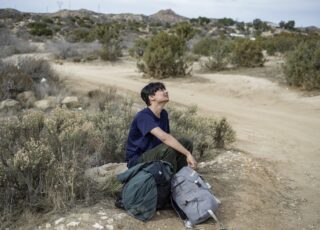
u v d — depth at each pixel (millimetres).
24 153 4230
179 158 4617
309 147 9188
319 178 6684
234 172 6230
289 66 18344
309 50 18203
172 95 17578
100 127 6359
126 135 5961
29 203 4070
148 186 4102
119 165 5188
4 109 10547
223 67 25391
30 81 12867
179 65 22562
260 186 5746
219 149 7738
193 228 4148
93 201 4309
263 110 14805
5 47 34125
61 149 4699
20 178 4121
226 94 18281
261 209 4891
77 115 6082
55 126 5387
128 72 25703
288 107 15352
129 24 87188
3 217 3898
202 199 4203
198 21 95625
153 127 4441
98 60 32062
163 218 4250
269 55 34125
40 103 11180
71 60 32188
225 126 7910
